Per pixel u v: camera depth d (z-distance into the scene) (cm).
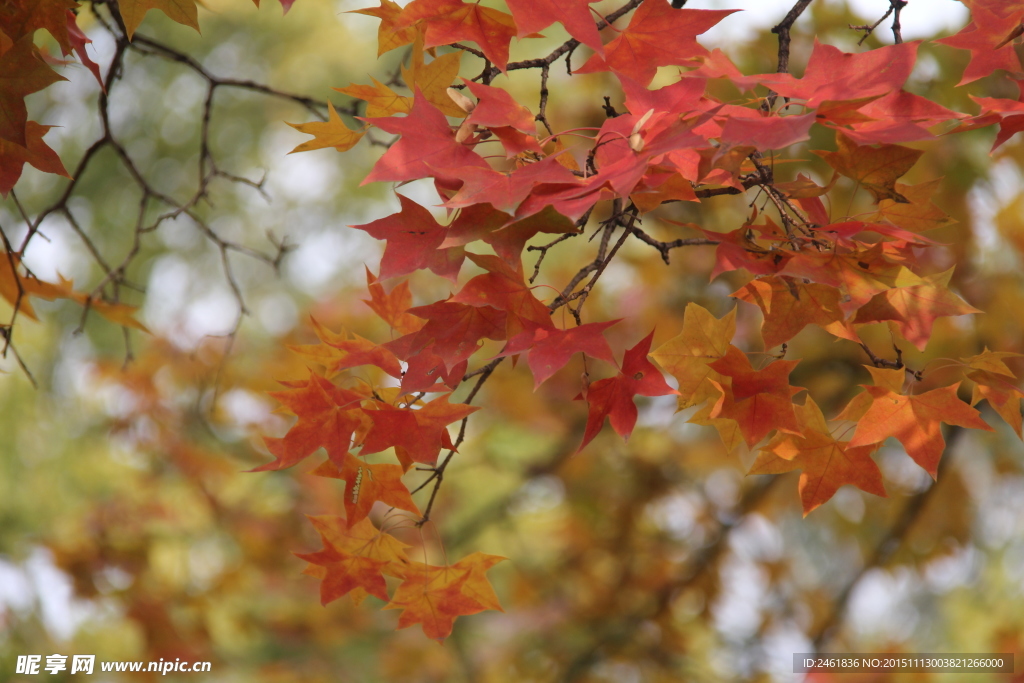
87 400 541
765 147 89
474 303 109
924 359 352
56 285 187
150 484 427
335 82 688
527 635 473
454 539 488
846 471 125
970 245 342
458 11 120
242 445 431
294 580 473
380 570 135
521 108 111
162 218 204
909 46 100
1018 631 471
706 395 121
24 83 125
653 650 438
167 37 654
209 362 422
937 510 427
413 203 110
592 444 457
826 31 312
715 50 113
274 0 673
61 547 396
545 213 102
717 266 106
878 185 107
